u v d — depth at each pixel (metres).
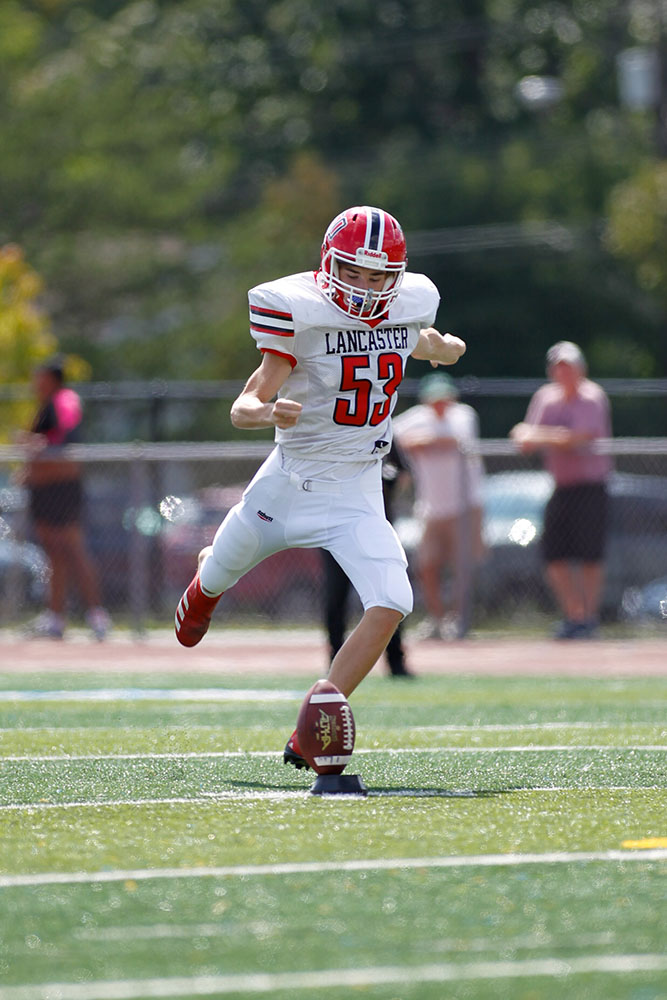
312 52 144.50
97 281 110.75
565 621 45.47
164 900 11.84
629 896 11.98
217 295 114.94
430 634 46.25
